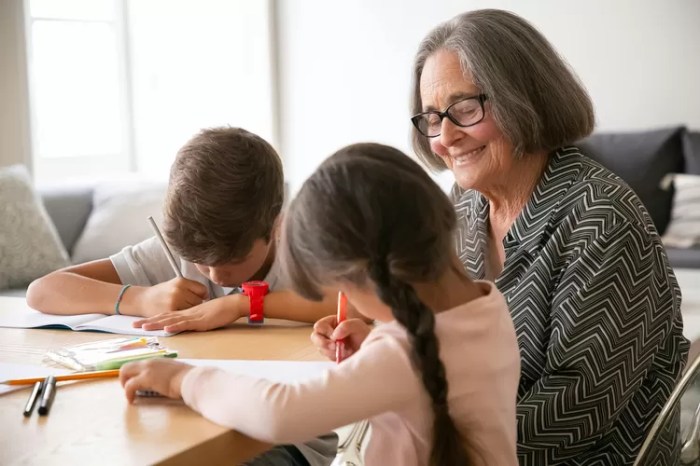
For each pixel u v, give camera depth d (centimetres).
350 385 111
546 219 160
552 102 161
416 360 109
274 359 150
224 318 174
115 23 608
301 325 176
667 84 510
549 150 164
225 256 172
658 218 476
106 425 117
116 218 444
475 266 178
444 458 110
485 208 178
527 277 159
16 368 143
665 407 147
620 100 525
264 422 111
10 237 391
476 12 168
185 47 621
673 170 484
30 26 546
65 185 460
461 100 165
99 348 153
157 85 621
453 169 173
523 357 158
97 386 135
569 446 149
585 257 151
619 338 149
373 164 113
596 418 149
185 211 170
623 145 493
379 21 595
